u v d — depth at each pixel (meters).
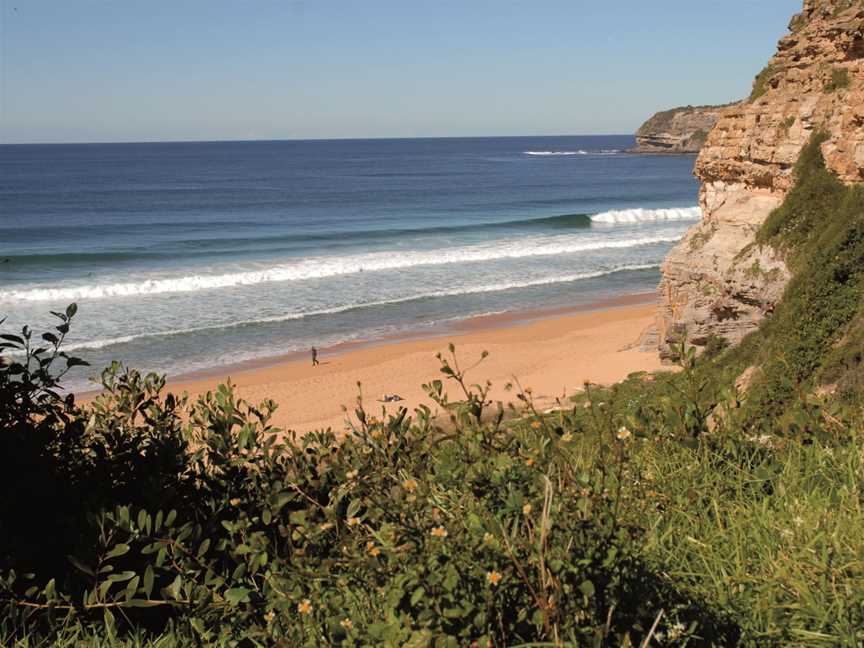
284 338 38.50
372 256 59.62
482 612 2.84
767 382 15.41
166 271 53.69
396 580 3.02
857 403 7.50
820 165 21.05
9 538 4.57
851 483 4.25
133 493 5.34
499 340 37.12
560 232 74.50
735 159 25.00
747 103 25.41
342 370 32.97
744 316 22.17
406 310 43.91
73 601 4.40
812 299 16.53
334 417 26.52
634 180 159.12
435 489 4.05
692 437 4.75
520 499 3.14
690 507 4.20
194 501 5.42
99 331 38.88
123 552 4.10
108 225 84.19
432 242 68.31
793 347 16.03
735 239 23.69
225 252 63.25
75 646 3.98
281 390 30.39
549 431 4.32
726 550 3.84
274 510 4.45
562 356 32.50
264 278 51.28
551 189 137.75
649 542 3.68
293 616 3.78
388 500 3.80
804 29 24.08
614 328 37.59
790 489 4.34
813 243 19.95
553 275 53.06
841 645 3.15
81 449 5.70
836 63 21.73
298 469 5.19
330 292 48.09
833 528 3.83
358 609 3.51
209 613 3.99
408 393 29.00
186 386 30.97
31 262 57.69
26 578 4.48
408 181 159.50
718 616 3.39
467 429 4.57
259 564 3.99
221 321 41.34
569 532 3.07
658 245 65.25
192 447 7.34
